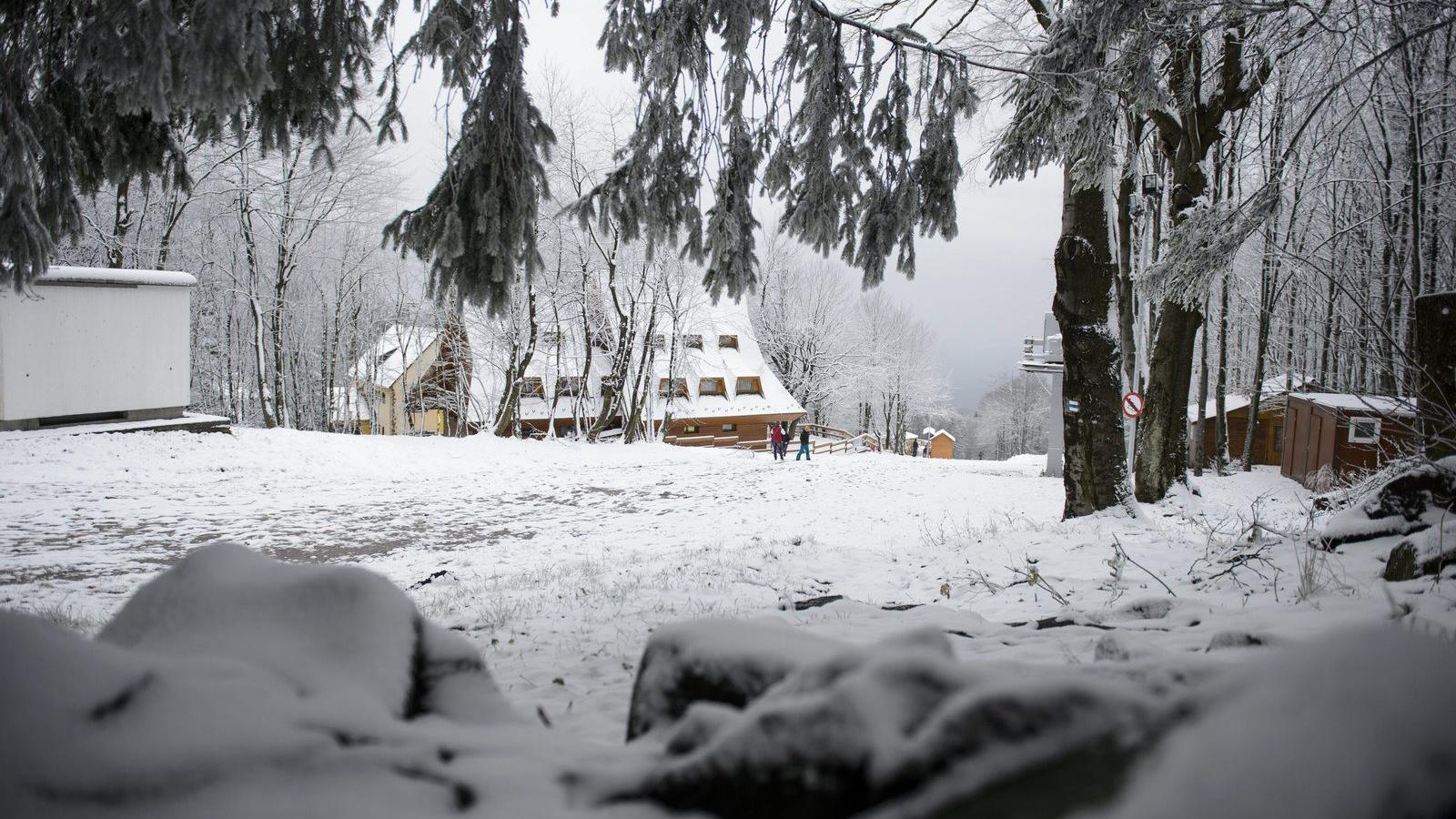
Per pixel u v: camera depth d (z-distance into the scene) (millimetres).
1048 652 4766
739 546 16078
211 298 45156
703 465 33812
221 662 1907
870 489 26938
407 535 18531
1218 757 1076
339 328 47125
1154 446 19375
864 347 62156
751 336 57188
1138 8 8547
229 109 5211
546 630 7254
